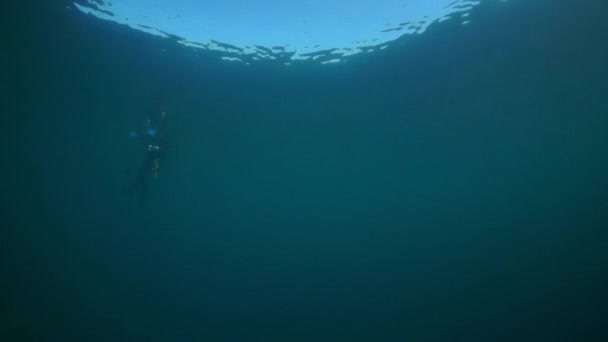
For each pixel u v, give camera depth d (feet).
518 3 34.99
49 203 69.56
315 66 44.96
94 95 51.57
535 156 72.90
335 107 54.95
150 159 40.70
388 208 94.89
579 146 67.10
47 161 65.46
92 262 68.28
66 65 44.68
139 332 48.49
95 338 45.27
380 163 78.38
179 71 44.55
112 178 72.33
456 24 37.81
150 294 58.54
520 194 85.56
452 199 90.89
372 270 75.82
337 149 71.41
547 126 61.26
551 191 81.20
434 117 58.23
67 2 33.76
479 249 71.15
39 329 42.80
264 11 35.73
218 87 48.73
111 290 56.18
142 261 78.02
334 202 95.35
